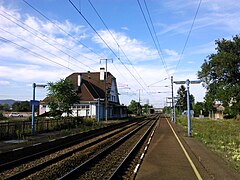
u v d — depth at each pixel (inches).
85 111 2541.8
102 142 961.5
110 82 3149.6
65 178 435.2
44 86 1104.8
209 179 427.5
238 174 458.0
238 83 2586.1
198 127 1652.3
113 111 3223.4
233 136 1098.1
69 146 847.1
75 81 2780.5
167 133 1277.1
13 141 879.1
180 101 5413.4
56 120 1328.7
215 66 2568.9
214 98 2679.6
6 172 493.7
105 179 447.2
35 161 594.9
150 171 485.7
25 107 4399.6
